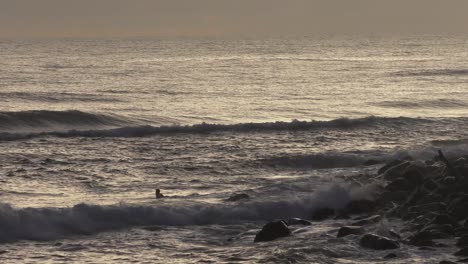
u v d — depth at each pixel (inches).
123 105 4028.1
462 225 1282.0
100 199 1657.2
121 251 1229.7
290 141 2669.8
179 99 4409.5
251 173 2062.0
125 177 1973.4
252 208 1494.8
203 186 1836.9
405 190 1552.7
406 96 4741.6
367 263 1108.5
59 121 3186.5
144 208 1441.9
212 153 2375.7
